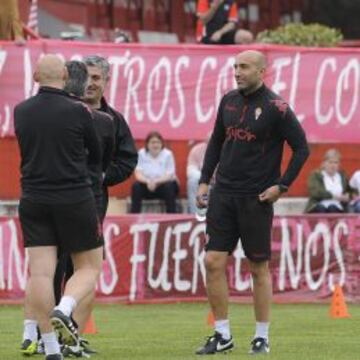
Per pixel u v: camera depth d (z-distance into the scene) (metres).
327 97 53.50
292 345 33.09
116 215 48.56
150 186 54.56
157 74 52.59
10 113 50.28
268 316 31.19
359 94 53.62
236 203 30.88
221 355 30.45
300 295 49.25
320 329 38.12
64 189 27.36
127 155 31.80
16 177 54.28
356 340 34.66
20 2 64.81
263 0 89.81
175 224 48.84
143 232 48.62
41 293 27.45
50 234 27.75
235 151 30.89
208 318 40.38
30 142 27.39
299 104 53.41
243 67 30.59
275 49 53.16
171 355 30.77
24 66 50.38
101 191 30.22
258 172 30.81
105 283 48.34
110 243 48.31
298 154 30.77
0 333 37.03
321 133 53.59
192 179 55.19
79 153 27.55
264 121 30.62
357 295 49.56
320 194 54.34
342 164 59.19
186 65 52.84
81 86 29.91
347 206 54.91
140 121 52.75
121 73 52.28
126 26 80.81
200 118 53.06
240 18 86.88
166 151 55.06
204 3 63.03
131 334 36.88
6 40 54.41
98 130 30.33
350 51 53.44
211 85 52.97
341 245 49.53
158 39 83.19
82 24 76.44
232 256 48.53
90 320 37.34
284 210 57.22
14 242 47.56
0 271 47.44
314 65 53.41
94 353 31.19
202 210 32.12
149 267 48.66
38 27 69.88
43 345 30.23
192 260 48.94
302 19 92.88
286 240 49.16
